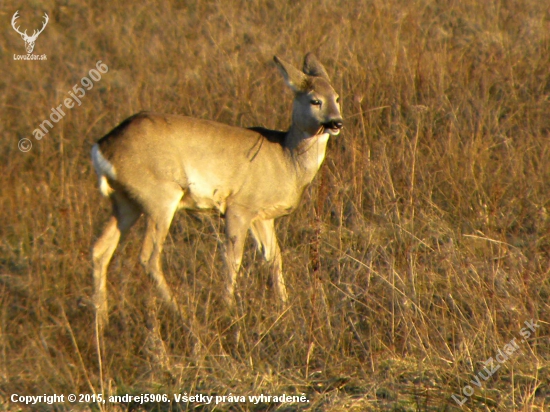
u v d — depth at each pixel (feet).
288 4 159.22
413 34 129.90
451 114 105.91
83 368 64.80
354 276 76.18
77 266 81.82
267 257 85.05
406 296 70.69
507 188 94.32
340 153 100.27
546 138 102.37
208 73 127.75
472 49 128.98
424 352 66.08
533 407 57.62
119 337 71.67
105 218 95.76
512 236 85.92
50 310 75.61
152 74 133.18
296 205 87.04
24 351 67.15
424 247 84.33
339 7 150.51
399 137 102.99
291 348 69.00
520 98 115.03
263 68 129.70
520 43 132.36
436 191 96.73
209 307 72.84
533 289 73.56
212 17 154.20
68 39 153.79
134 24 157.69
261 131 86.58
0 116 119.44
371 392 62.49
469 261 75.66
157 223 80.33
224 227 86.74
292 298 74.02
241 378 65.82
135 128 80.28
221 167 82.23
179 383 64.28
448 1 151.84
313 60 90.63
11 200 95.66
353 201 93.97
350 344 70.79
